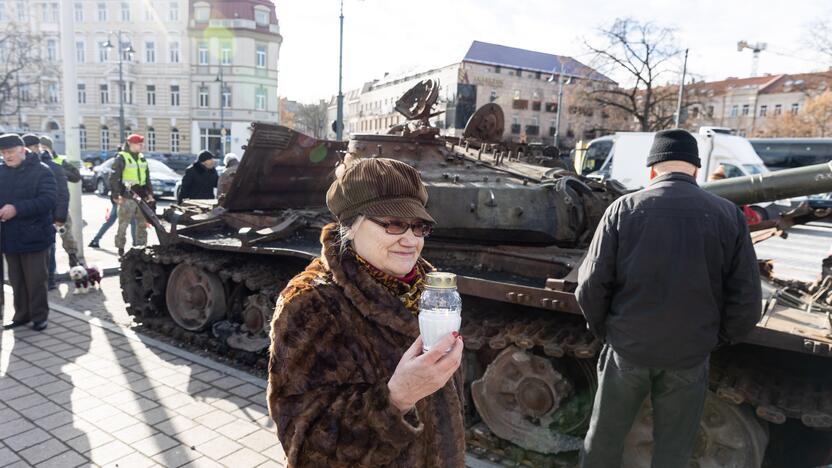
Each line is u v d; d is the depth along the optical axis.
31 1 44.97
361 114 66.19
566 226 4.41
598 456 2.97
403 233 1.60
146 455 3.76
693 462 3.43
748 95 61.72
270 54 43.69
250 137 5.55
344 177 1.64
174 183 20.36
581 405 3.91
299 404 1.42
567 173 5.02
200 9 42.31
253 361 5.29
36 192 5.91
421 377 1.32
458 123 50.47
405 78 57.12
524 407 3.82
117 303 7.32
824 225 17.17
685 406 2.76
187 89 42.75
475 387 3.98
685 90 33.06
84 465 3.63
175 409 4.41
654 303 2.67
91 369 5.14
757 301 2.64
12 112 43.28
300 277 1.63
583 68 35.78
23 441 3.90
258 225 5.86
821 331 2.91
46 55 45.50
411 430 1.39
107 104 43.31
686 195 2.71
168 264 6.21
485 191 4.38
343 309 1.55
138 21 42.34
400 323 1.57
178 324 6.08
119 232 9.33
